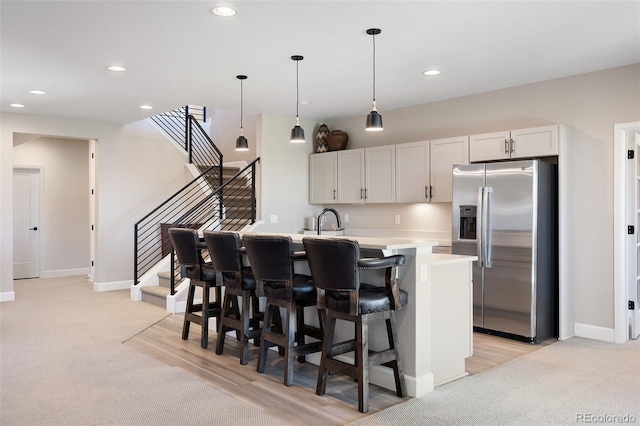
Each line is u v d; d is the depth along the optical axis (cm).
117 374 369
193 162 854
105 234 750
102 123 743
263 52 407
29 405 309
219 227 687
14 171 872
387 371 338
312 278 336
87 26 349
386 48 397
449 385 346
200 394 328
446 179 550
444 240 587
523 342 459
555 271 478
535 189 450
